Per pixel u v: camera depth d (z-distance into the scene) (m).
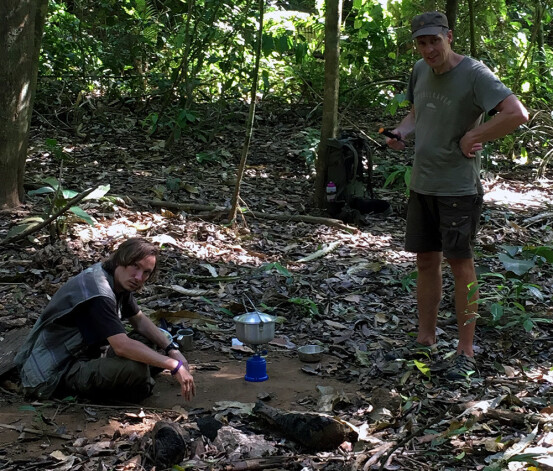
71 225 6.49
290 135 10.14
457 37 10.80
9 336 4.53
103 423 3.68
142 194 7.69
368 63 11.27
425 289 4.60
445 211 4.32
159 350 4.21
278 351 4.67
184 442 3.30
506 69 10.91
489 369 4.36
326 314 5.21
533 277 5.60
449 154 4.27
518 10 11.64
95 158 8.78
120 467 3.25
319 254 6.41
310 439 3.40
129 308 4.05
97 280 3.81
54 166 8.33
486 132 4.10
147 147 9.31
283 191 8.27
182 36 10.08
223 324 5.04
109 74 10.88
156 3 11.27
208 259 6.17
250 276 5.83
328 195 7.45
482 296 5.31
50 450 3.42
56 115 9.81
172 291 5.42
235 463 3.27
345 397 3.89
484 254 6.51
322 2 12.09
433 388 4.10
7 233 6.29
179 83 10.11
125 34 10.52
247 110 10.81
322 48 11.88
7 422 3.67
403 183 8.58
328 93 7.54
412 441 3.47
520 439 3.40
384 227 7.41
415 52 11.38
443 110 4.25
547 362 4.50
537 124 10.49
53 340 3.91
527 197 8.66
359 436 3.47
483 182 9.12
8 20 6.64
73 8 11.91
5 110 6.78
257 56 6.97
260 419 3.65
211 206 7.41
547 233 7.29
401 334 4.92
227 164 8.97
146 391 3.93
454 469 3.23
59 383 3.88
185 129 9.77
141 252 3.82
